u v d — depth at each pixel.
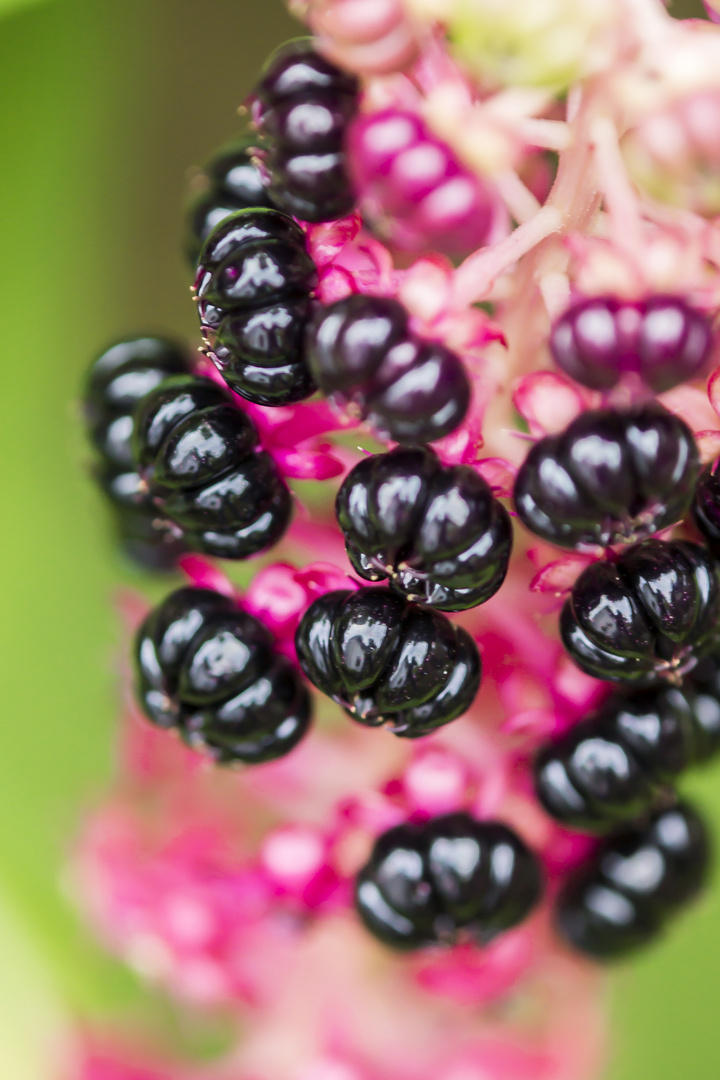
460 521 0.14
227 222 0.15
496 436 0.16
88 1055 0.19
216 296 0.15
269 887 0.17
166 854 0.18
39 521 0.21
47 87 0.20
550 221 0.15
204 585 0.16
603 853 0.17
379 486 0.14
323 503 0.16
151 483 0.15
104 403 0.16
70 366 0.21
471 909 0.16
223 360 0.15
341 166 0.14
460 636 0.15
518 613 0.16
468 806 0.16
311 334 0.14
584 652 0.15
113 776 0.19
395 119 0.14
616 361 0.14
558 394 0.14
